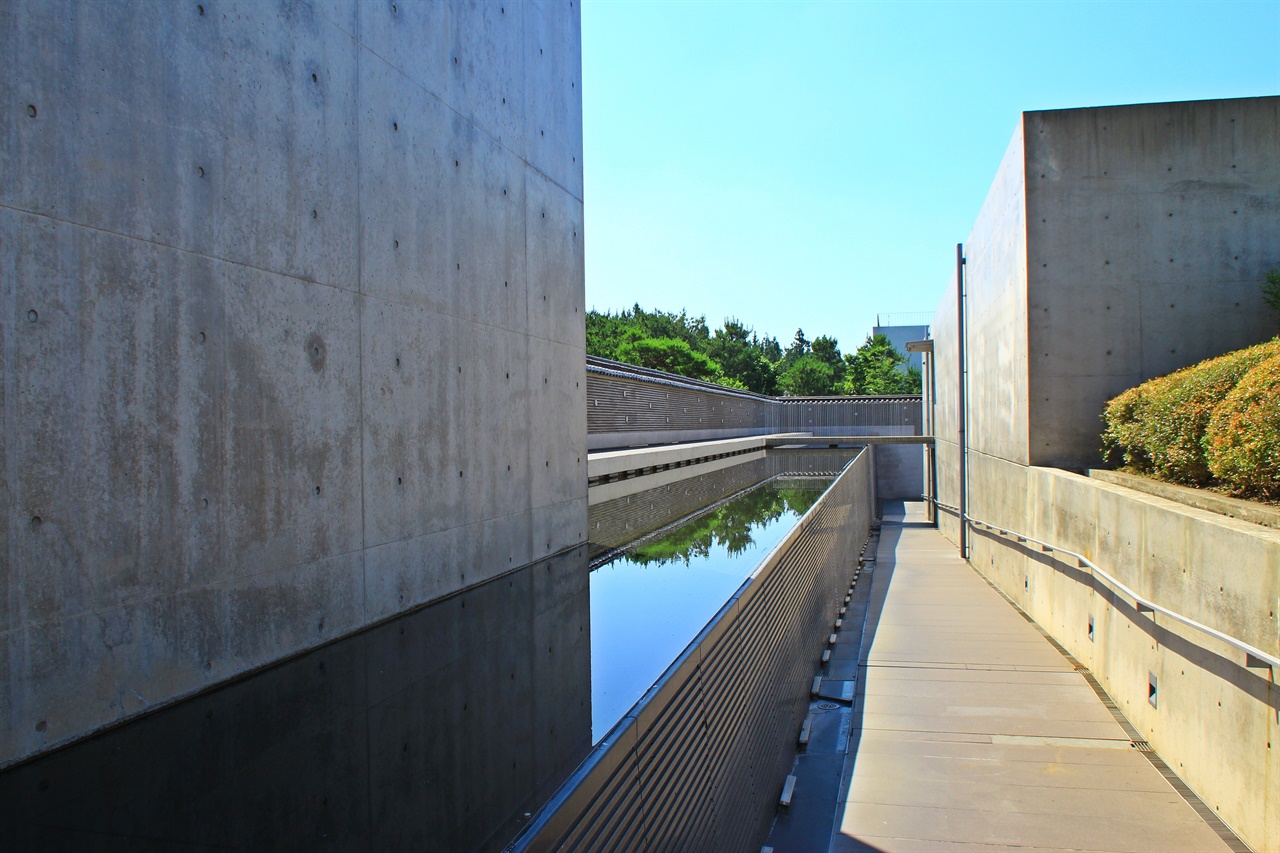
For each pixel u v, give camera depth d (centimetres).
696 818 217
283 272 259
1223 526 439
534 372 447
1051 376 936
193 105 226
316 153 274
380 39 309
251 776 173
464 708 206
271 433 254
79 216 195
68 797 165
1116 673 623
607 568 404
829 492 761
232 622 240
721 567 384
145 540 212
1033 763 507
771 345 10150
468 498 373
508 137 418
